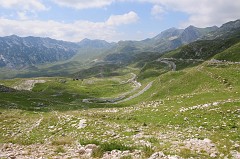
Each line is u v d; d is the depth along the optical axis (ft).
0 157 50.93
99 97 467.52
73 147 62.95
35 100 316.40
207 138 68.08
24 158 50.47
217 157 49.49
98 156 50.78
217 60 346.74
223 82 220.23
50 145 70.54
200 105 127.75
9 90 384.47
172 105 148.66
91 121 118.21
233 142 61.62
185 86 267.80
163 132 89.04
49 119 139.23
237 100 123.65
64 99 407.85
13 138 111.75
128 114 143.33
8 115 177.47
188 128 98.43
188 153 51.60
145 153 50.55
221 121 101.71
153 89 361.92
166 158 46.68
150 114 133.49
